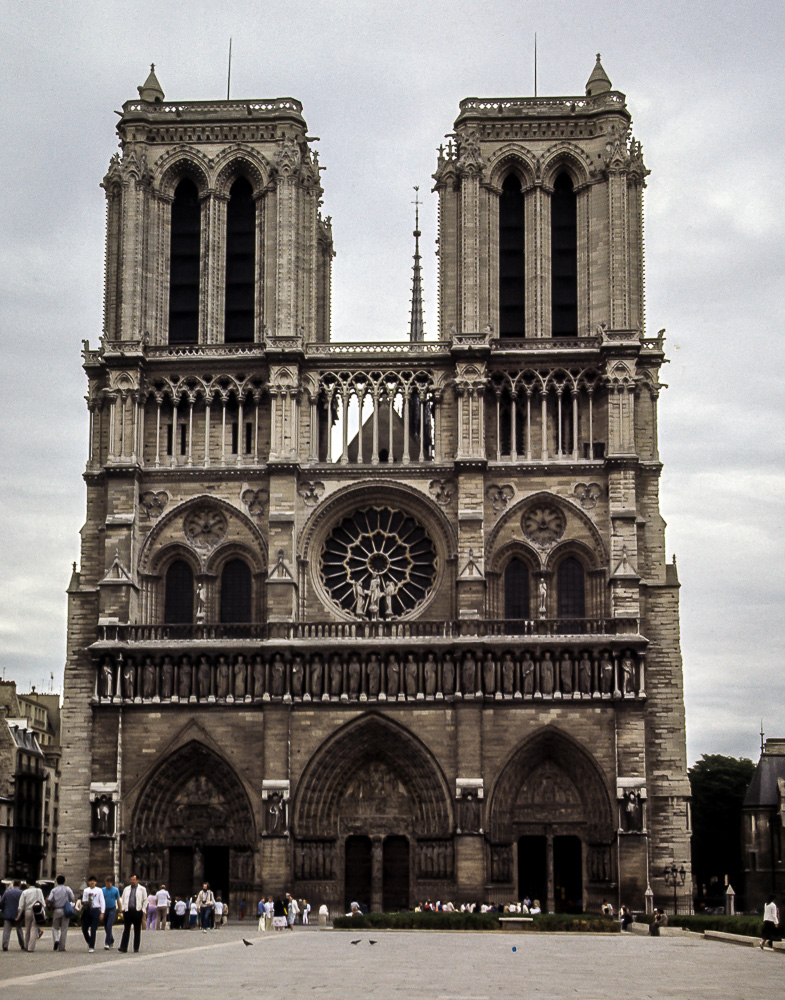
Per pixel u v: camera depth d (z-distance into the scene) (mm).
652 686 113938
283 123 122562
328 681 111500
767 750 140750
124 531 115750
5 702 154750
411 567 116812
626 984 47562
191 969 52219
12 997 40125
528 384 118062
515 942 76875
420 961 58531
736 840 166250
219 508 117438
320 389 119062
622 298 117875
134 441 117438
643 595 115312
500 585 115188
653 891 110750
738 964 58750
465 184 120375
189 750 111562
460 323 118375
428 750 110312
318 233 138750
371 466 117000
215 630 113875
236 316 122688
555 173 122500
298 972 51375
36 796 156750
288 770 110188
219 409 119312
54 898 61812
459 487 114938
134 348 118438
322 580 116625
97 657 113125
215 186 122625
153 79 127250
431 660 111500
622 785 108188
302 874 109875
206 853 112250
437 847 109562
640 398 119438
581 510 115375
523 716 110250
